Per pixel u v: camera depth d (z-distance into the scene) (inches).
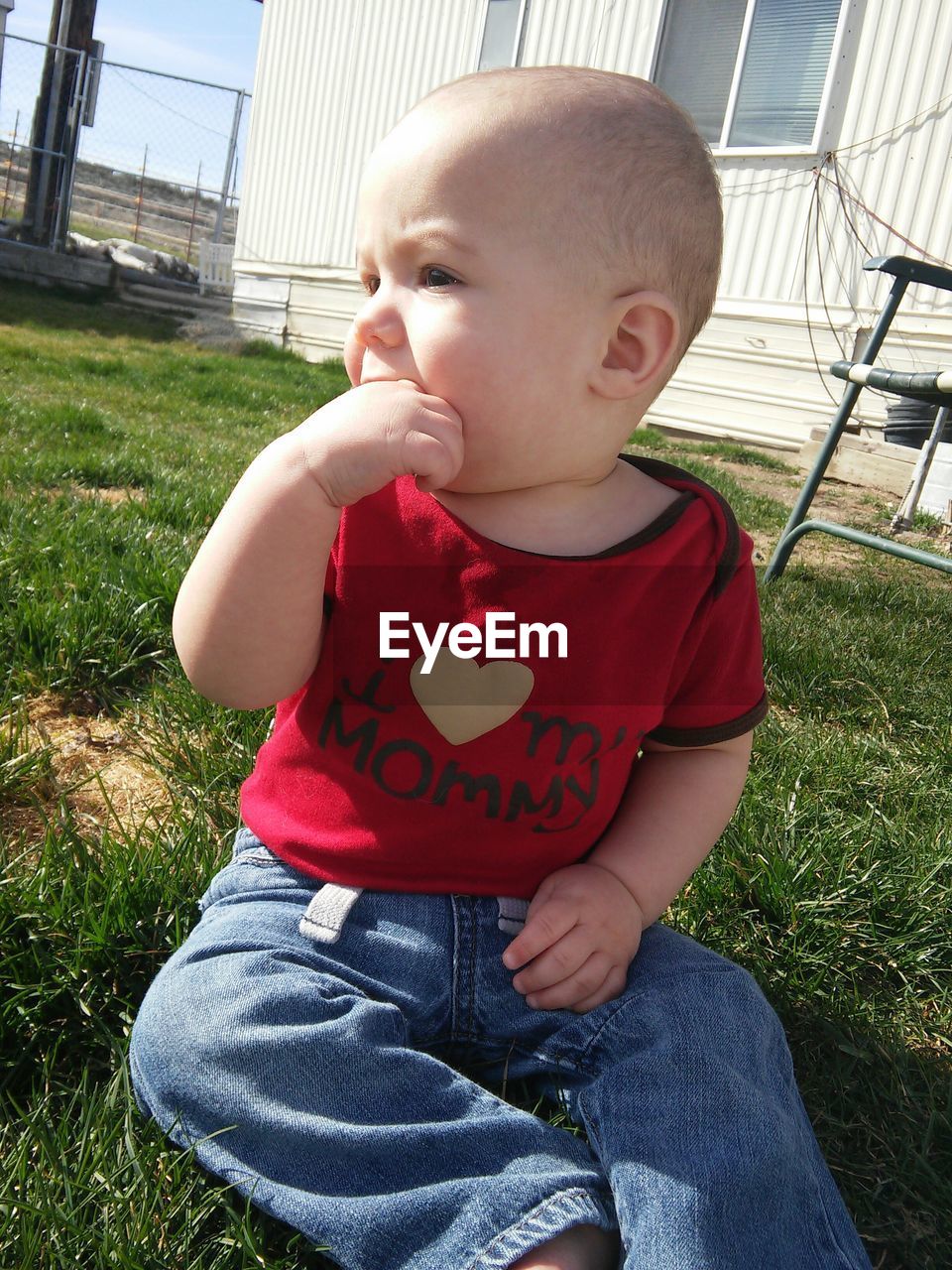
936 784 96.0
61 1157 43.7
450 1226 39.5
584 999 47.8
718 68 393.4
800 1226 40.3
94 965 56.5
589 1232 39.8
